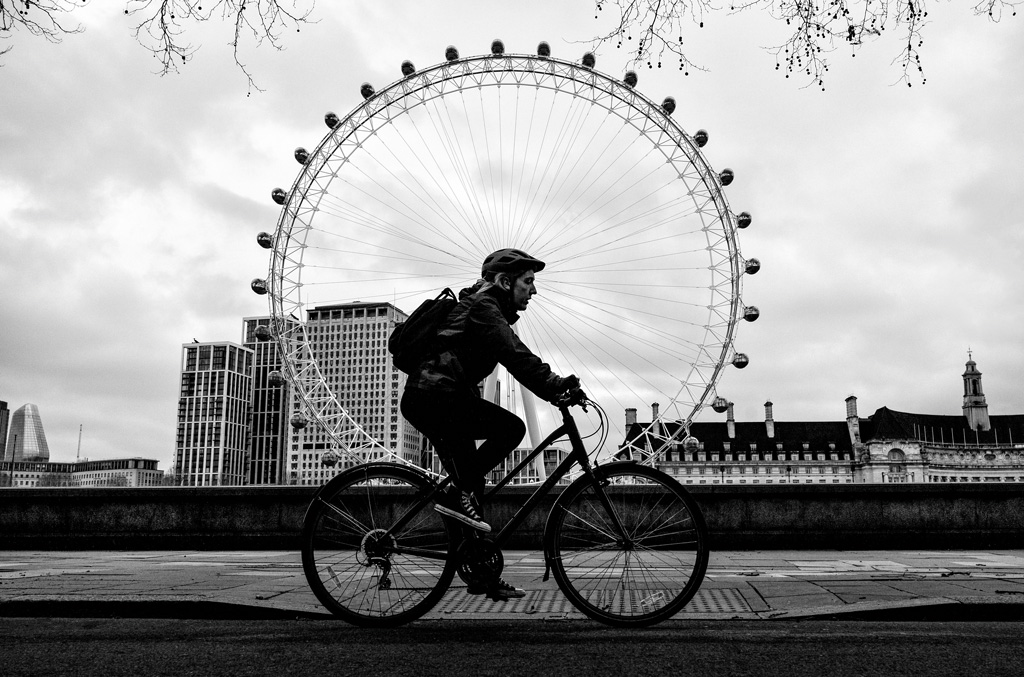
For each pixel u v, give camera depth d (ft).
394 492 13.55
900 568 24.27
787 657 10.46
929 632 12.29
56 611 14.96
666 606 13.00
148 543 36.22
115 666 10.16
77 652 10.98
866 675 9.55
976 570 23.22
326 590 13.26
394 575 13.29
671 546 13.16
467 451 13.39
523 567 24.09
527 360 13.44
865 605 14.25
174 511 36.32
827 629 12.59
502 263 14.40
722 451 424.46
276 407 634.84
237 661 10.41
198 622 13.76
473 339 13.60
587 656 10.57
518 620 13.69
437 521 13.39
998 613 13.93
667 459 424.46
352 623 13.21
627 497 13.30
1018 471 427.33
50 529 36.55
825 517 34.96
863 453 416.46
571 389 13.30
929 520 34.76
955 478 424.87
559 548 13.20
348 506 13.53
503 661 10.32
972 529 34.68
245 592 16.35
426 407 13.39
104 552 34.37
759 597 15.94
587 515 13.33
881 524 34.83
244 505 36.11
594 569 13.16
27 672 9.88
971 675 9.53
